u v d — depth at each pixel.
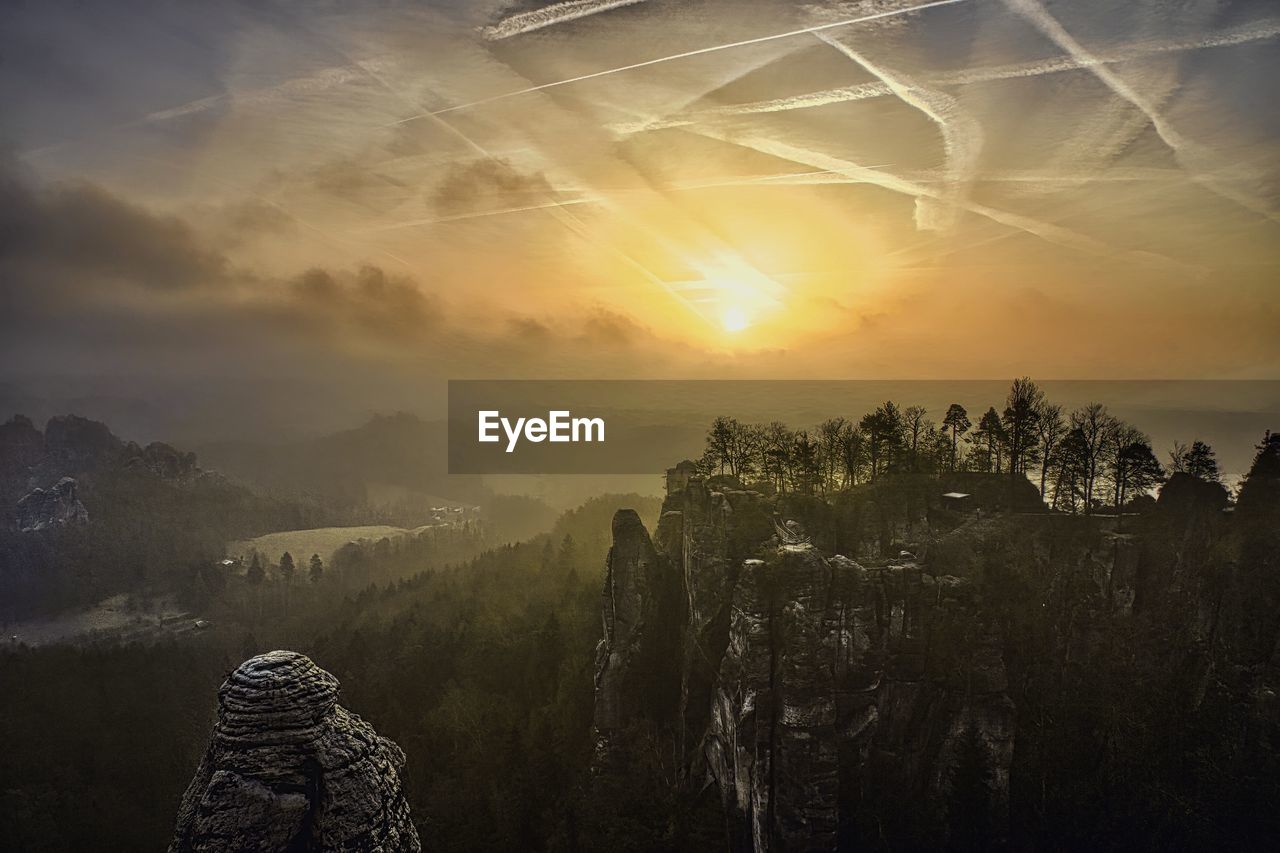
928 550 91.38
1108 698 82.00
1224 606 83.38
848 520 99.88
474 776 112.62
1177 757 77.38
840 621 80.81
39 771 145.38
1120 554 87.94
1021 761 79.62
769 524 96.12
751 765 78.19
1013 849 75.88
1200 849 71.44
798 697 76.19
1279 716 75.44
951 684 79.50
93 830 125.88
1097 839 74.75
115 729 163.12
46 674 193.88
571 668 127.12
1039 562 90.12
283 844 39.28
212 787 39.78
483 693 137.38
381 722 135.75
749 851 79.06
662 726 101.81
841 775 79.12
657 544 119.00
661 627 106.75
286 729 40.72
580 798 98.75
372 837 40.66
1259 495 87.69
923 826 76.31
